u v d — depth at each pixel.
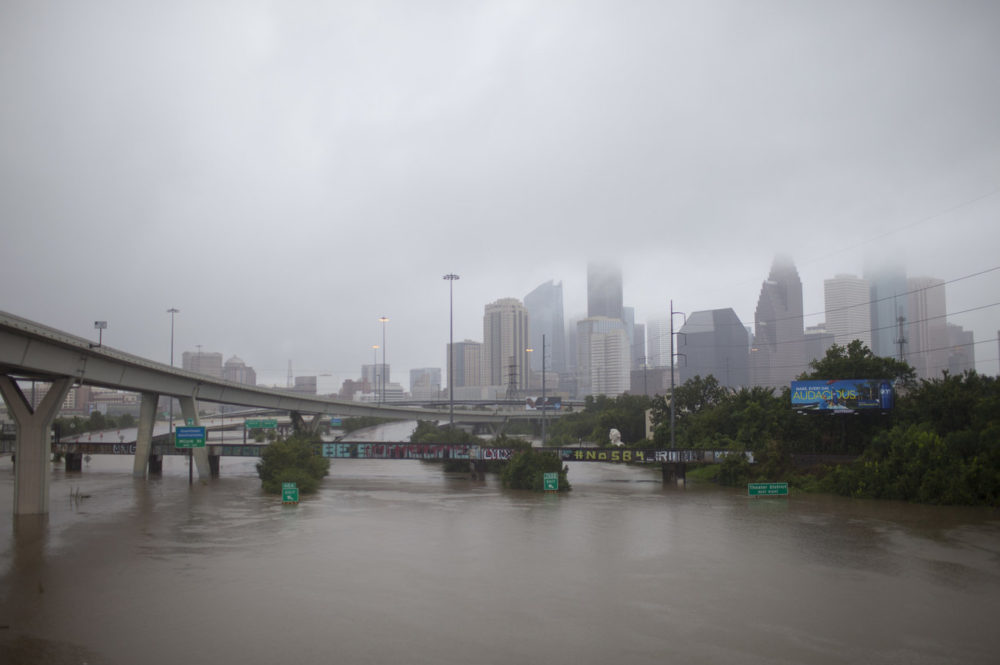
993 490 52.47
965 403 63.44
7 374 52.06
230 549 36.81
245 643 22.09
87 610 25.77
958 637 22.61
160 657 20.97
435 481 77.88
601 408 190.62
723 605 26.11
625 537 40.16
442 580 29.84
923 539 39.38
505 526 44.25
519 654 21.08
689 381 113.12
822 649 21.52
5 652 21.45
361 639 22.41
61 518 48.72
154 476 85.75
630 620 24.31
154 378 78.50
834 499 58.53
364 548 36.94
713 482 75.50
